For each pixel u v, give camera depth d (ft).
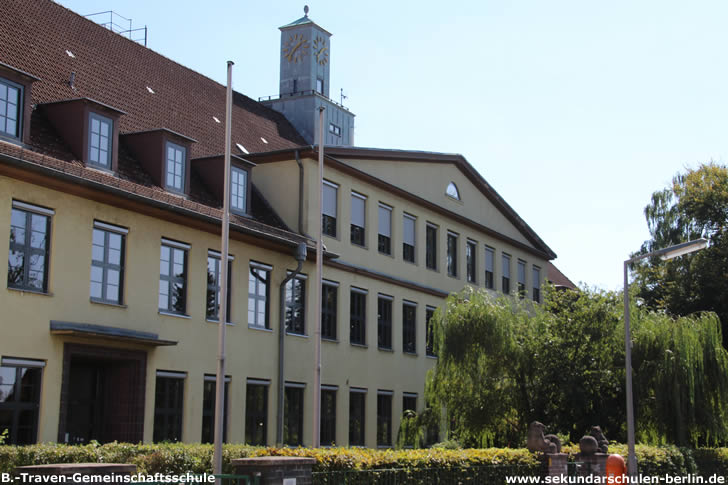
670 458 74.84
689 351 80.74
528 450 57.82
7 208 58.34
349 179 96.84
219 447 53.11
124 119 81.05
